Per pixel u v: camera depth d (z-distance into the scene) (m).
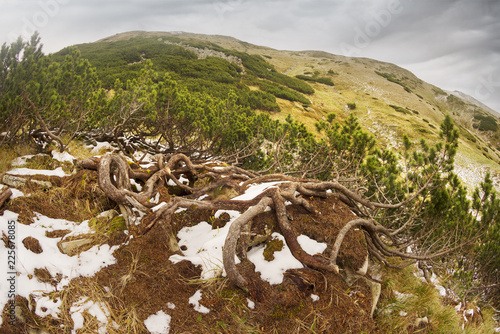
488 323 4.83
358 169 5.48
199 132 7.67
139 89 6.77
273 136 8.60
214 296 2.57
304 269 2.77
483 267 5.45
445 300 4.32
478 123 66.81
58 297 2.38
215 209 3.32
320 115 36.28
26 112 4.74
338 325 2.53
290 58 102.50
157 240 2.92
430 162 4.36
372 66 101.44
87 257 2.70
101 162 3.44
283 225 2.99
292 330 2.42
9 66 4.72
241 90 31.23
